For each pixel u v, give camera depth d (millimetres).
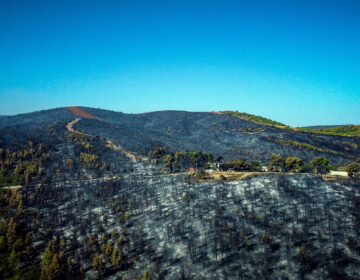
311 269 80625
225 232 96938
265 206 111500
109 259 89500
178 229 100125
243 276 79312
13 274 86562
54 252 91625
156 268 83875
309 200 114500
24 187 132750
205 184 136250
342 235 92562
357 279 76438
